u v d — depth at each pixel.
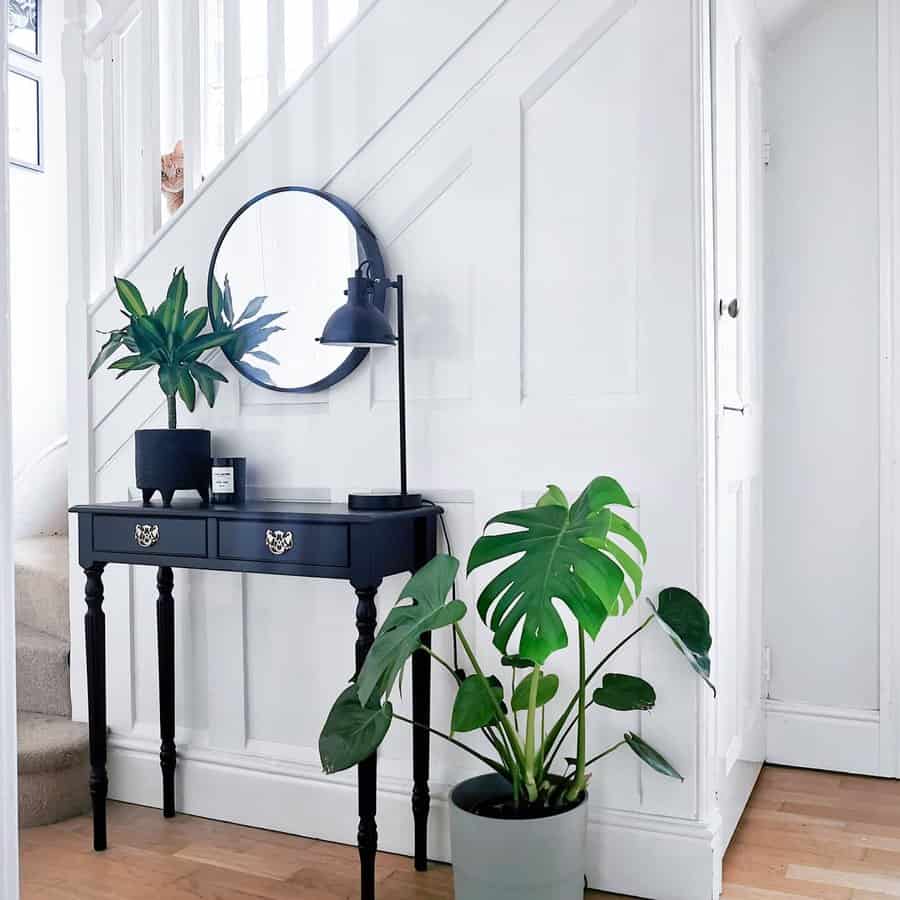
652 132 1.95
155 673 2.50
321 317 2.25
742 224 2.36
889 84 2.60
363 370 2.24
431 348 2.17
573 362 2.04
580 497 1.69
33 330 2.56
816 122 2.69
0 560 0.74
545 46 2.04
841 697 2.70
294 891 2.01
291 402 2.33
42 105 2.53
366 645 1.88
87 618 2.24
